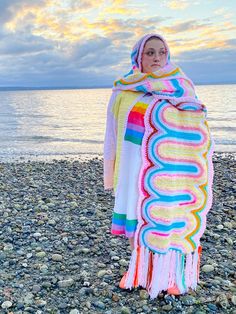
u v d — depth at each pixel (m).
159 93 3.46
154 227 3.59
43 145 21.67
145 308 3.75
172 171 3.52
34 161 15.97
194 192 3.63
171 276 3.76
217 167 12.92
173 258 3.71
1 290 4.20
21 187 9.95
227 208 7.45
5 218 6.93
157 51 3.56
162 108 3.44
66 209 7.54
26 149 20.12
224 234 5.99
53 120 38.59
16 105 73.56
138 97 3.57
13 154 18.44
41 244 5.62
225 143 20.97
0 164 14.60
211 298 3.93
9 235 5.99
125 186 3.70
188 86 3.58
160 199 3.54
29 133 27.44
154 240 3.61
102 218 6.91
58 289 4.22
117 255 5.12
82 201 8.27
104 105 72.50
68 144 22.06
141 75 3.56
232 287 4.19
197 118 3.54
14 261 4.96
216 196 8.45
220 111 43.31
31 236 5.95
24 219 6.86
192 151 3.58
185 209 3.65
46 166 13.95
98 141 23.28
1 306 3.86
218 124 30.20
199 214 3.69
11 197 8.73
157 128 3.47
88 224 6.49
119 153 3.68
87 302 3.91
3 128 30.88
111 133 3.86
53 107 65.56
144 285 3.89
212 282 4.28
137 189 3.63
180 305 3.77
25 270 4.71
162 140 3.47
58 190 9.48
